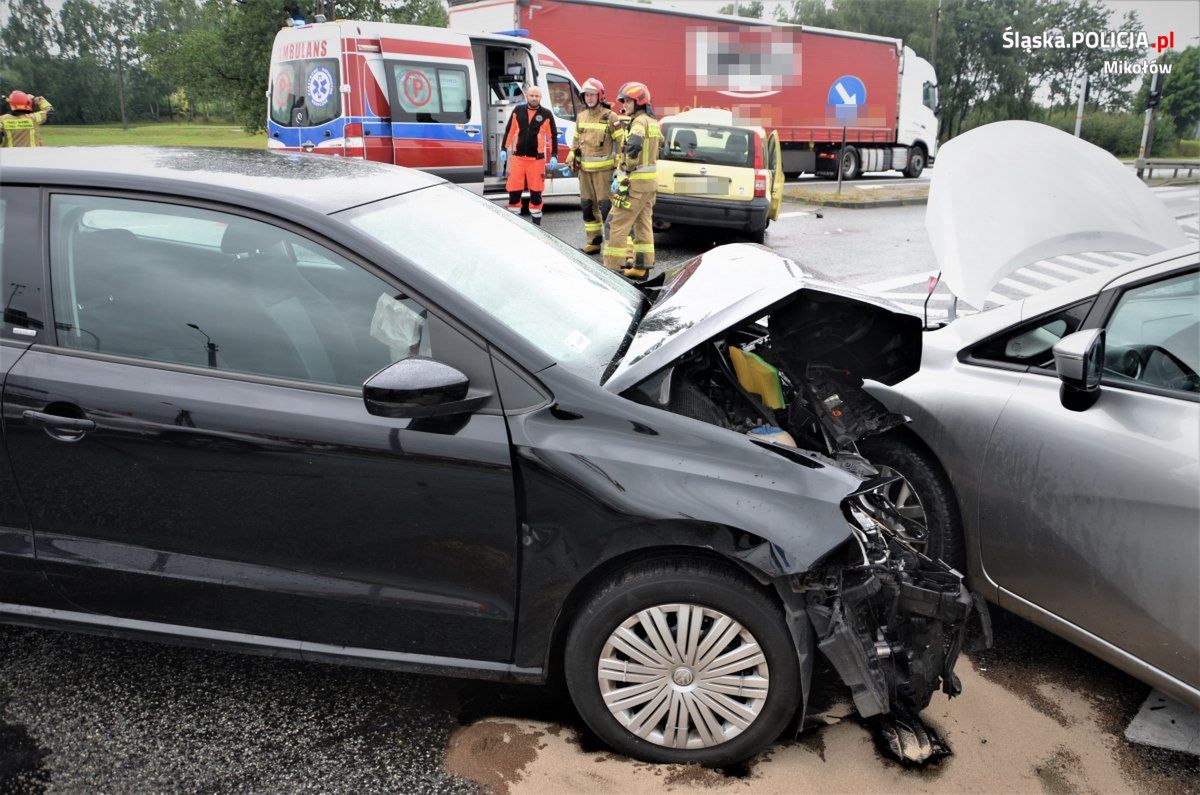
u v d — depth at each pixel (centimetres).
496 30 1554
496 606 241
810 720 270
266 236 248
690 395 280
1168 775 252
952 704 281
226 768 245
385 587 244
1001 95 7362
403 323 240
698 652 239
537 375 235
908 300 856
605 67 1667
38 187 252
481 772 246
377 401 220
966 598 247
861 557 239
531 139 1058
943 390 309
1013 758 257
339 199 264
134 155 283
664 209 1080
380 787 240
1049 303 299
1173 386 252
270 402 237
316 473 235
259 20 3459
